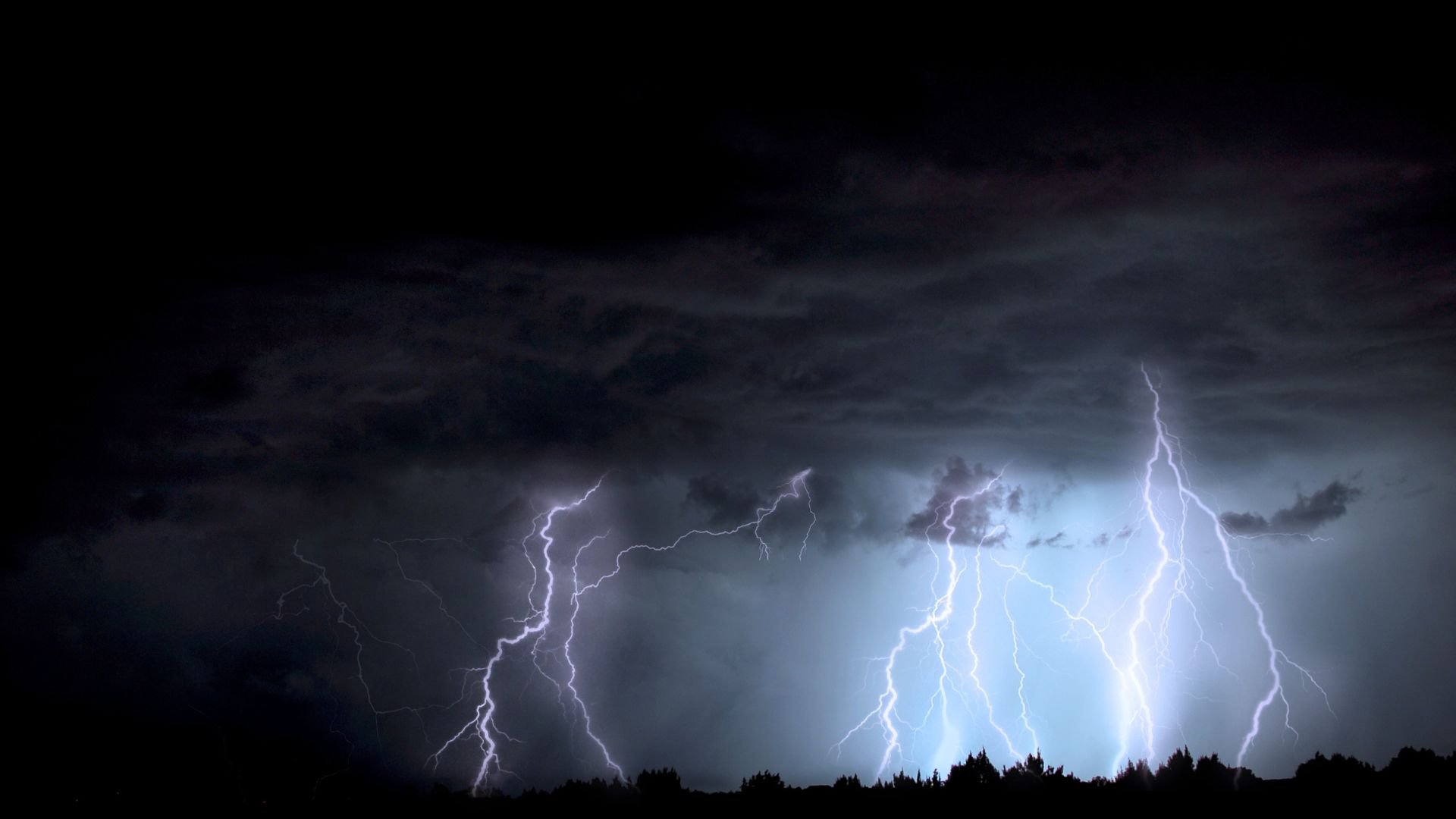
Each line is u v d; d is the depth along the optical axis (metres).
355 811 13.45
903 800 12.05
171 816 14.30
